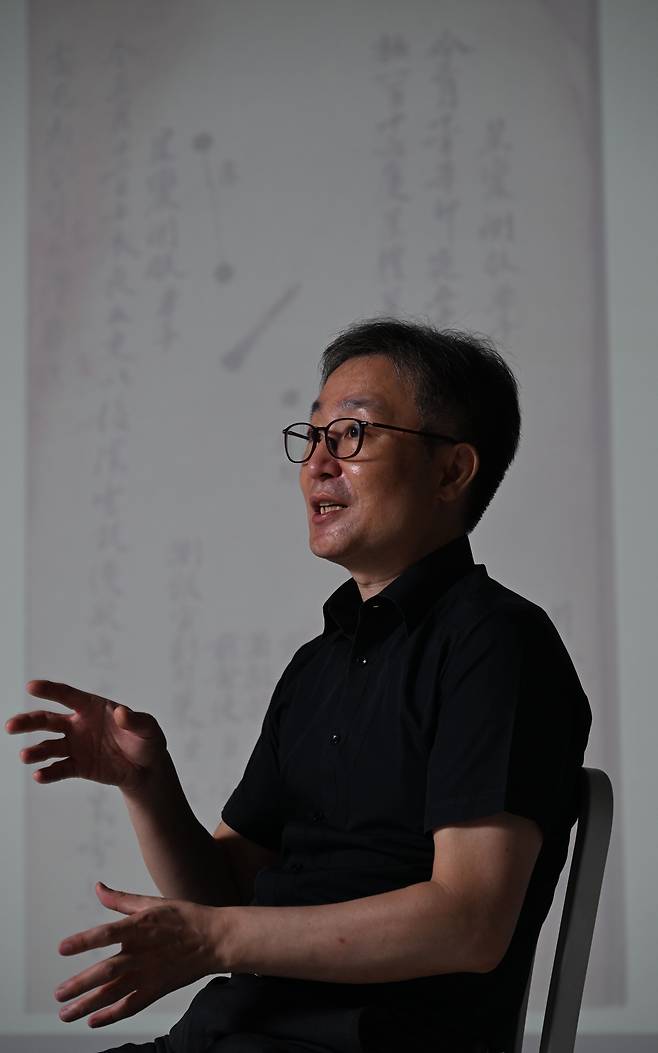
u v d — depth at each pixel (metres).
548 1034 2.12
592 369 4.74
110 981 1.86
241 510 4.86
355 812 2.20
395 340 2.45
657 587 4.64
